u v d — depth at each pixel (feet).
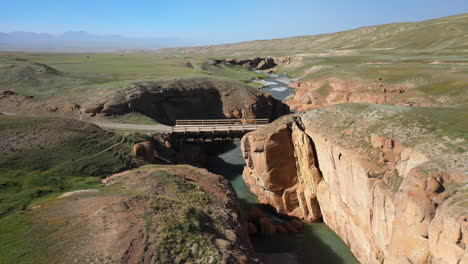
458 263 52.44
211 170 171.22
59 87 221.46
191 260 55.57
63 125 123.34
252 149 124.57
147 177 93.15
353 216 90.63
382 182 77.51
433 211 60.59
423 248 61.26
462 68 245.04
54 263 50.44
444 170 64.18
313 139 112.78
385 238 74.54
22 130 111.96
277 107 267.39
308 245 100.12
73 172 95.86
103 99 192.75
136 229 60.13
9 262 50.29
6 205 68.64
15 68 248.11
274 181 119.85
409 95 214.90
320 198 109.29
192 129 167.94
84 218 63.57
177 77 268.00
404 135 82.94
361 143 90.33
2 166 87.71
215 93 248.93
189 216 68.23
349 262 90.99
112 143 120.78
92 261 51.31
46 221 62.34
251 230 105.50
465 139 70.79
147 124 179.93
